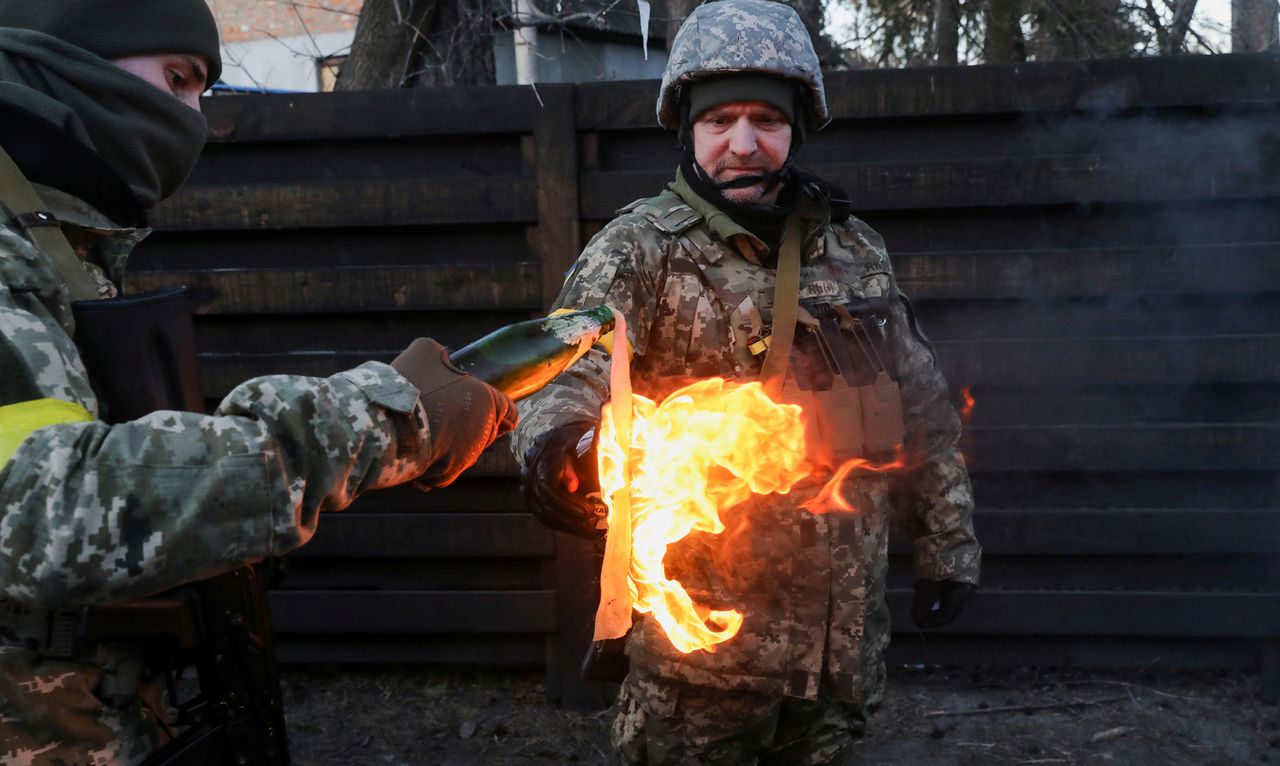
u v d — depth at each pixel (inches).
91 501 30.0
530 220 125.6
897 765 114.9
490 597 130.0
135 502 30.4
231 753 43.7
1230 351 121.0
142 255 130.3
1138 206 122.9
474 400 37.3
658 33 352.5
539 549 128.6
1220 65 118.0
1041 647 130.0
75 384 35.9
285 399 33.1
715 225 69.9
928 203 122.6
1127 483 126.2
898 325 78.5
